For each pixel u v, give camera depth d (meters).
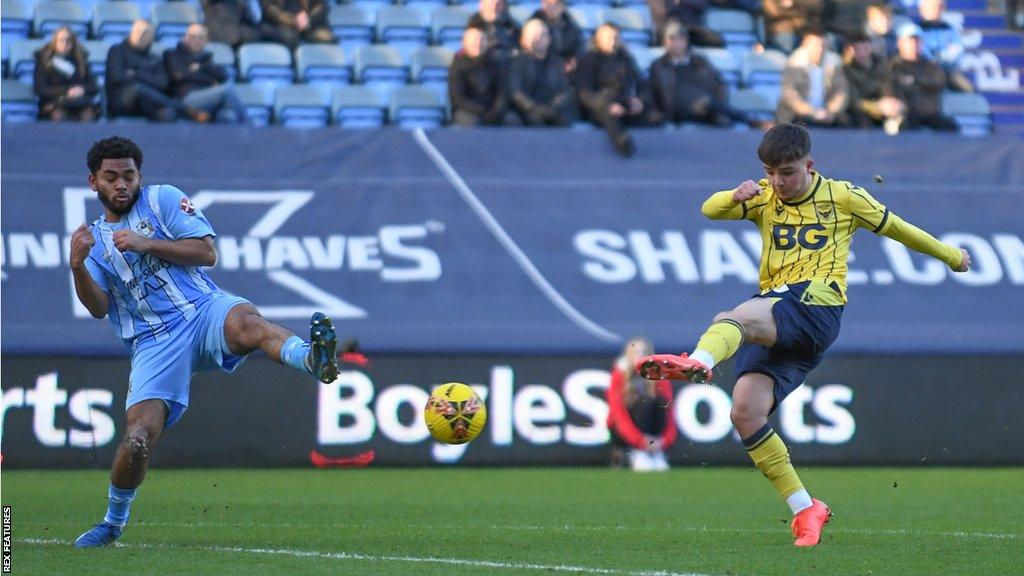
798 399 32.62
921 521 21.12
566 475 30.55
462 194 33.25
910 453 32.91
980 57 48.50
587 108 37.00
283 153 32.94
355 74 40.94
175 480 28.78
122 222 15.96
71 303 31.20
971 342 33.38
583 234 33.28
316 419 31.58
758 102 41.53
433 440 31.86
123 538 17.55
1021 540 18.02
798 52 38.50
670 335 32.66
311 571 14.13
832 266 16.45
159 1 43.00
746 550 16.47
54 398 30.69
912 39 40.28
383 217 32.84
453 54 41.44
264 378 31.47
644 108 37.28
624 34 43.88
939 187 34.59
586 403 32.28
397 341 31.91
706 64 38.78
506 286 32.72
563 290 32.81
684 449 32.34
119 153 15.69
